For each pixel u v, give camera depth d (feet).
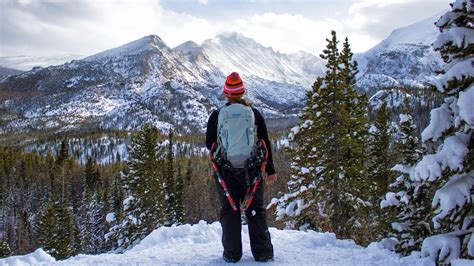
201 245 18.99
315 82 62.03
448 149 13.48
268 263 15.33
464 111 12.67
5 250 177.99
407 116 40.40
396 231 18.04
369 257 16.19
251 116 14.70
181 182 151.02
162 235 21.58
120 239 110.42
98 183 306.55
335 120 60.23
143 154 113.70
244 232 21.31
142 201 111.34
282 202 58.80
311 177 59.00
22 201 308.81
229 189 15.12
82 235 193.16
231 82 14.97
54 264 15.78
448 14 14.61
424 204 17.94
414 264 14.19
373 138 71.77
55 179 300.61
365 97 65.82
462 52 14.26
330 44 61.41
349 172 58.13
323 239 19.58
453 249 13.46
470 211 13.93
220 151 14.89
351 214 57.67
